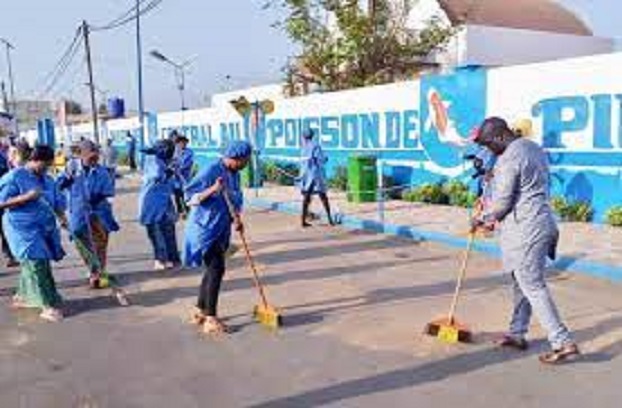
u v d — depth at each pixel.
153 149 9.96
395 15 28.30
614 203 12.31
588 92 12.65
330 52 27.47
